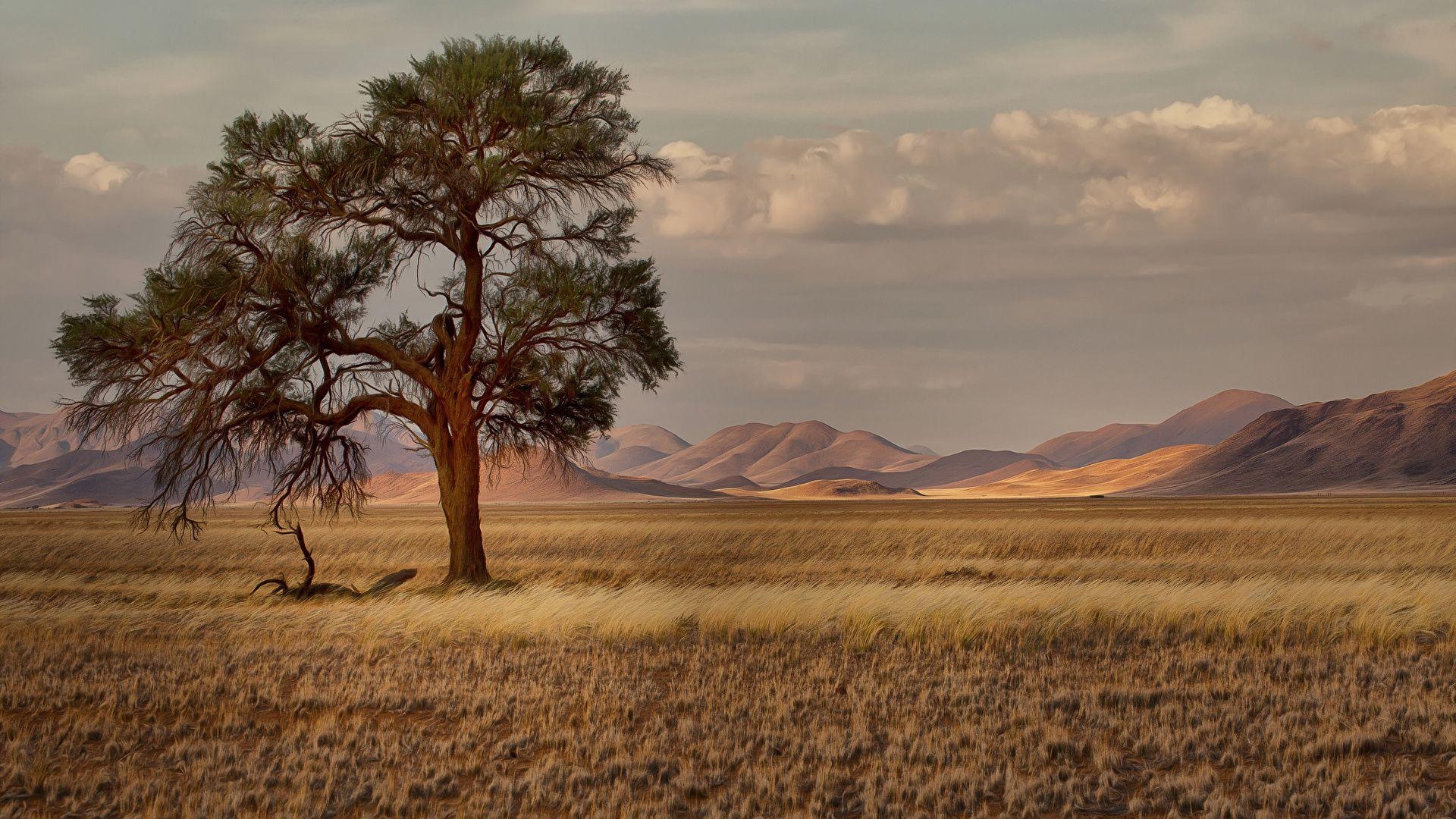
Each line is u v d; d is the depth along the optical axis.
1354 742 13.08
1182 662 18.80
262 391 35.22
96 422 33.75
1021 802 11.38
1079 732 14.15
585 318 36.06
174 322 32.94
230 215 32.81
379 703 16.34
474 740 14.20
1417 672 17.45
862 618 23.25
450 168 34.03
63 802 11.84
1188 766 12.55
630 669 19.06
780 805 11.46
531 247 35.81
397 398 36.72
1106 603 24.94
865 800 11.28
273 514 36.28
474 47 35.09
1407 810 10.79
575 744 13.55
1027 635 21.77
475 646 21.70
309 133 34.41
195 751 13.57
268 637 23.28
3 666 19.22
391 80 34.25
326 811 11.46
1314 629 21.84
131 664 19.50
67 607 29.55
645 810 11.16
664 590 29.53
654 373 38.00
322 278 35.19
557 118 36.09
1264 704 15.33
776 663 19.38
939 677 17.78
